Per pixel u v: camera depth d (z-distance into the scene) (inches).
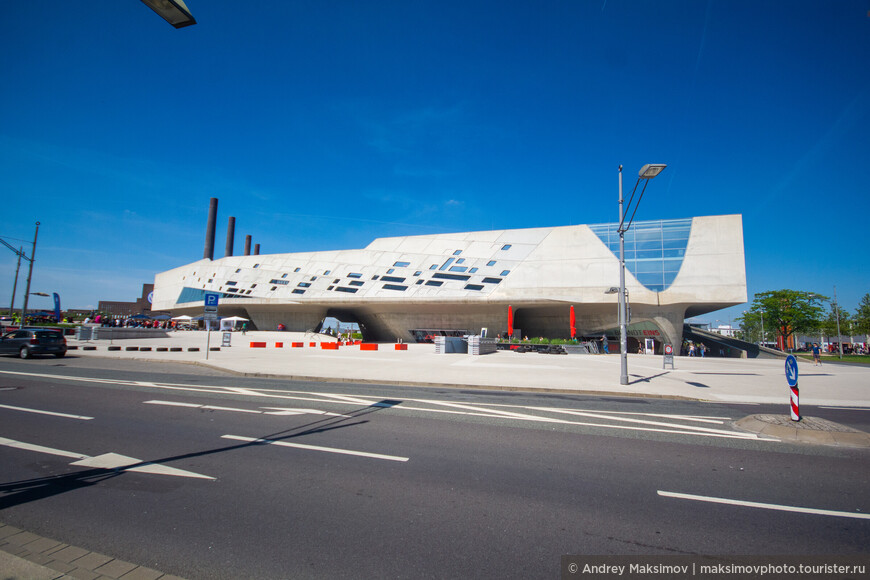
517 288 2042.3
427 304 2134.6
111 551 138.0
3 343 896.9
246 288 2588.6
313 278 2448.3
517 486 203.5
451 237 2265.0
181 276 3061.0
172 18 192.5
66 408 374.3
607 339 2112.5
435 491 195.5
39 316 2440.9
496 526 161.2
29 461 228.7
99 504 175.2
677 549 145.3
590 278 1950.1
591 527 161.8
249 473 215.3
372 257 2374.5
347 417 357.1
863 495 198.2
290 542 146.3
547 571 130.0
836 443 295.1
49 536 147.9
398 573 127.9
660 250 1872.5
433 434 303.0
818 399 540.7
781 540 153.1
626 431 323.6
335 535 151.8
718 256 1803.6
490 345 1477.6
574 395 535.5
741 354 2055.9
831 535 157.5
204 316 916.0
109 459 234.2
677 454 262.5
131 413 357.4
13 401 404.2
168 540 146.2
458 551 141.9
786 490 203.6
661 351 2017.7
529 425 338.0
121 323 2320.4
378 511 172.9
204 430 303.0
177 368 770.2
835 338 3240.7
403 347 1592.0
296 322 2573.8
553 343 1587.1
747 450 274.8
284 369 761.6
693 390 595.5
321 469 223.1
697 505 184.1
